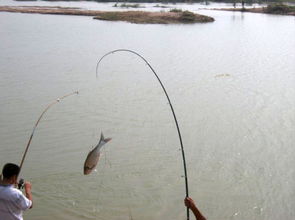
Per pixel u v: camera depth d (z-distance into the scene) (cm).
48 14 5975
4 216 451
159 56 2647
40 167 1015
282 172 1002
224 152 1117
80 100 1583
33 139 1187
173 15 5519
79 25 4550
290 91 1748
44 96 1628
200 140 1200
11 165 457
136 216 830
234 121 1360
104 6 8350
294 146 1152
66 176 971
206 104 1554
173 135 1236
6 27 4159
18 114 1402
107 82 1884
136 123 1335
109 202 874
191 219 822
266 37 3772
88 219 813
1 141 1170
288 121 1356
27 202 462
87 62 2377
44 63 2316
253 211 844
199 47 3091
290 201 878
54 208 845
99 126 1299
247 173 998
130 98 1627
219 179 972
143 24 4881
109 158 1073
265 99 1622
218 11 7594
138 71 2156
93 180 957
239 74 2103
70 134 1227
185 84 1872
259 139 1205
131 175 987
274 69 2250
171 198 893
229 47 3097
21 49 2800
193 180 966
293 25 5016
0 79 1906
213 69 2230
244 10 7631
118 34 3828
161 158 1078
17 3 8475
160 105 1536
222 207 859
